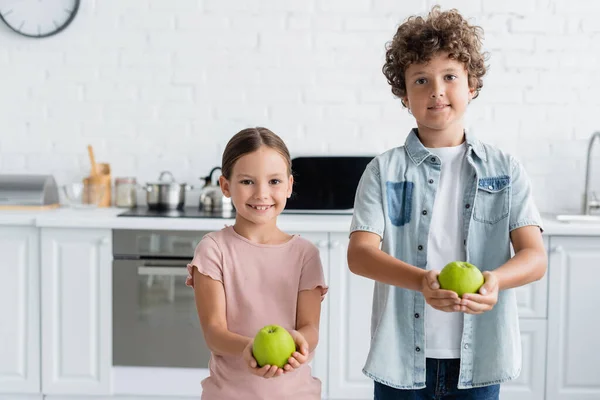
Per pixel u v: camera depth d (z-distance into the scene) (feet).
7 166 10.97
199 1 10.69
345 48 10.66
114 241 9.34
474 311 4.24
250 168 4.70
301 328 4.74
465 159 5.08
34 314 9.43
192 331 9.32
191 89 10.80
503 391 9.32
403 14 10.58
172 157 10.91
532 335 9.27
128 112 10.87
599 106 10.60
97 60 10.81
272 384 4.63
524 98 10.63
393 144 10.73
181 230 9.29
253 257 4.81
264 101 10.77
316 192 10.28
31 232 9.39
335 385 9.36
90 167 10.94
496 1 10.53
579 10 10.50
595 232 9.02
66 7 10.71
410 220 5.06
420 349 5.00
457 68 4.80
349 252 4.93
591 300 9.20
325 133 10.75
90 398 9.57
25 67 10.85
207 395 4.77
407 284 4.45
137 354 9.38
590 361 9.24
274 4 10.65
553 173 10.70
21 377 9.50
